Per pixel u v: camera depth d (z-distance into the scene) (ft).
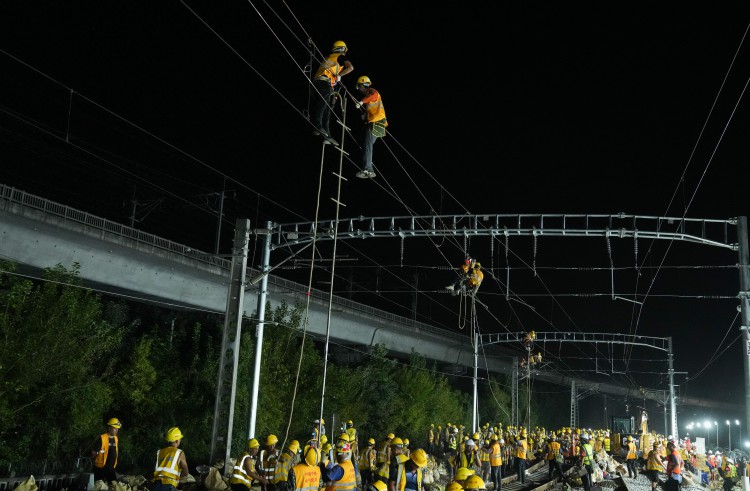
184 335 99.55
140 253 115.03
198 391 93.40
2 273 69.10
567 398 342.03
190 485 54.08
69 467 71.00
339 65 41.42
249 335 98.78
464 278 81.92
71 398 72.33
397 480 35.70
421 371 169.89
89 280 109.60
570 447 125.18
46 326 68.64
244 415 93.61
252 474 42.63
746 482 68.44
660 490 96.02
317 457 33.65
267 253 72.54
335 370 118.21
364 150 44.55
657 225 68.64
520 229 69.05
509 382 256.52
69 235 103.24
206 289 131.75
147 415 87.40
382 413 147.64
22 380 66.03
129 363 88.12
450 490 28.32
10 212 94.12
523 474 97.66
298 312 111.75
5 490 47.37
